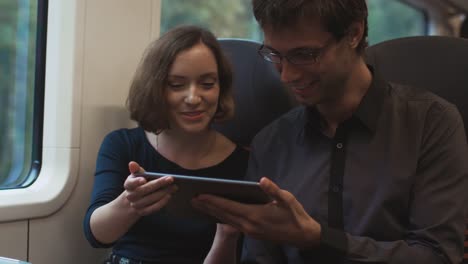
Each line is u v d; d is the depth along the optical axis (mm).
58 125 1673
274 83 1723
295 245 1137
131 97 1542
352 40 1210
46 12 1680
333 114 1312
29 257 1587
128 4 1795
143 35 1853
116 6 1759
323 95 1211
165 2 2107
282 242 1125
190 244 1558
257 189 1016
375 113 1275
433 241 1148
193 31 1511
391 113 1282
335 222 1264
